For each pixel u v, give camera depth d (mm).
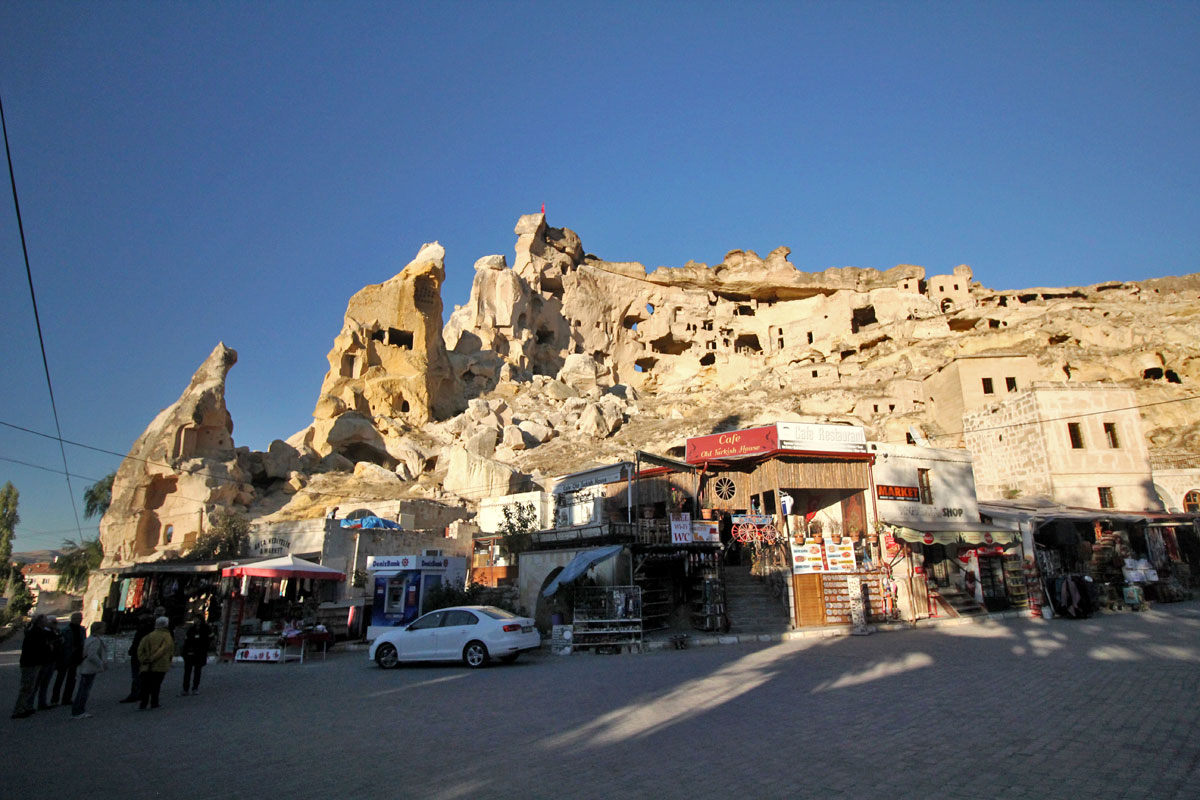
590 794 5875
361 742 8094
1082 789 5648
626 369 93312
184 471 44500
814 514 23625
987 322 70375
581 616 18219
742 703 9562
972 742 7207
